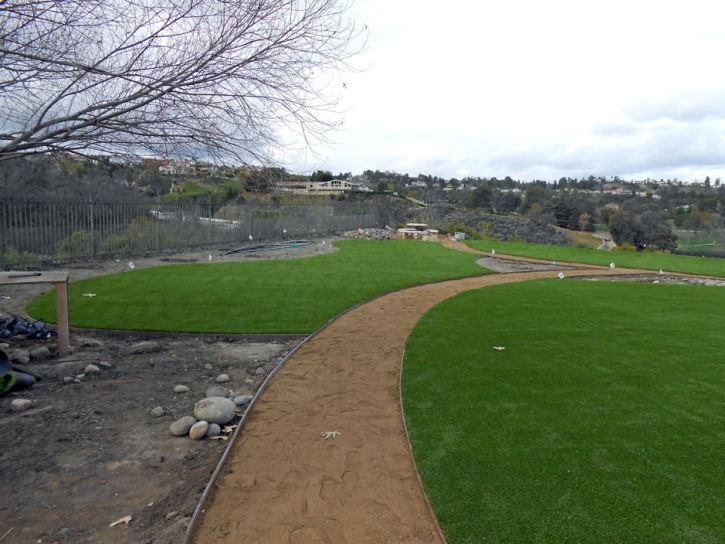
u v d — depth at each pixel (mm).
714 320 9648
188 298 10797
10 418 4918
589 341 7926
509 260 22906
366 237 32000
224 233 23500
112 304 10023
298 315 9641
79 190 16844
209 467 4141
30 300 10438
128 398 5555
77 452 4309
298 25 5383
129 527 3324
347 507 3543
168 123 5367
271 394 5785
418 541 3162
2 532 3234
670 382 6031
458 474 3920
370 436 4684
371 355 7293
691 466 4043
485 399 5484
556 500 3553
